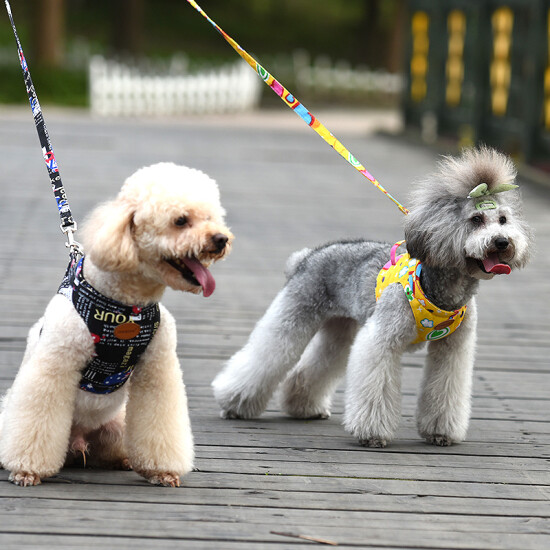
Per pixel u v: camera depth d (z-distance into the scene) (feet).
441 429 16.24
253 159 54.08
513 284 29.50
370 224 37.40
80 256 13.53
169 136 63.16
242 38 142.61
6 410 13.32
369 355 15.88
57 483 13.32
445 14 63.05
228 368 17.89
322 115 93.86
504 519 12.98
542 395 19.39
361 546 11.91
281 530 12.25
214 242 11.59
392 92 110.83
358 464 15.07
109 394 13.16
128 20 99.30
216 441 15.99
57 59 98.99
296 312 17.12
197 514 12.58
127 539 11.71
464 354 16.24
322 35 147.95
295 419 17.97
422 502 13.48
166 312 13.37
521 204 15.26
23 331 21.89
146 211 11.57
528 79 47.67
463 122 60.85
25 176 43.73
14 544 11.41
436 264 14.60
